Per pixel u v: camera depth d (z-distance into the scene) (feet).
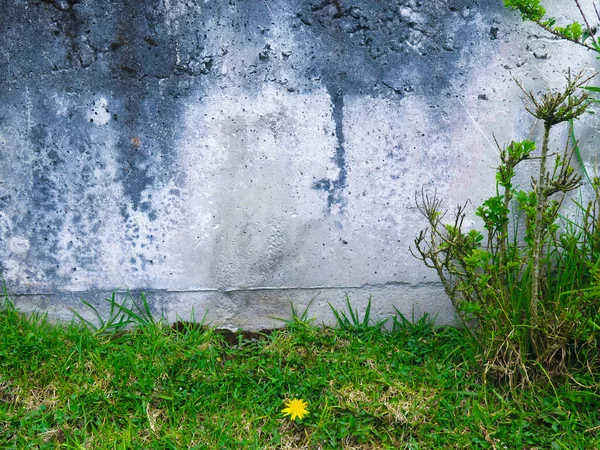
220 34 3.35
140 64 3.35
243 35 3.36
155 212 3.49
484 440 3.01
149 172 3.44
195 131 3.42
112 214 3.48
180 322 3.62
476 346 3.38
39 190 3.44
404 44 3.41
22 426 3.01
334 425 3.07
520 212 3.58
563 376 3.20
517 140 3.52
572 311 3.07
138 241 3.51
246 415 3.12
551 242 3.54
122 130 3.40
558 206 3.19
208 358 3.37
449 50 3.43
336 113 3.44
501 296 3.19
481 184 3.55
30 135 3.39
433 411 3.13
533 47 3.44
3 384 3.19
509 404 3.15
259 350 3.52
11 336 3.36
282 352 3.46
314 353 3.47
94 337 3.47
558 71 3.47
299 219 3.53
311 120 3.44
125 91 3.37
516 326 3.18
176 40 3.34
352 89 3.43
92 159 3.42
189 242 3.53
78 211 3.47
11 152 3.40
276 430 3.05
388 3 3.37
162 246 3.52
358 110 3.44
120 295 3.57
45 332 3.46
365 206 3.53
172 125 3.41
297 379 3.28
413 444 2.99
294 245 3.56
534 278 3.01
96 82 3.36
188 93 3.39
